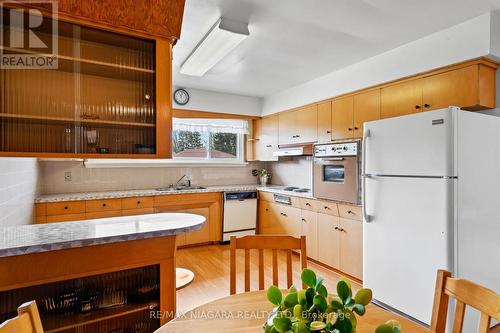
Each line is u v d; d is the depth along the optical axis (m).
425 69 2.48
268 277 3.09
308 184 4.36
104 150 1.88
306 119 3.90
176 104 4.12
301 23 2.26
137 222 1.87
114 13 1.70
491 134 2.15
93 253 1.53
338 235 3.18
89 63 1.83
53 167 3.63
